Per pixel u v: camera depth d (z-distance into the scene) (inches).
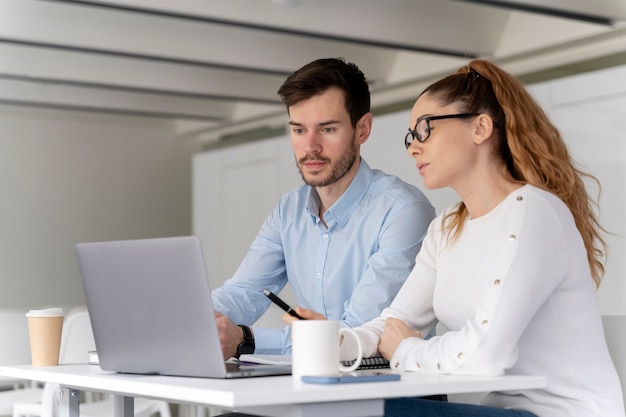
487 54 205.6
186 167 327.0
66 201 304.8
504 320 71.7
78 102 272.8
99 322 78.4
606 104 171.3
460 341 72.5
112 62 238.2
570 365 77.4
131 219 315.9
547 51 200.5
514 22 201.6
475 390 66.7
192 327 71.1
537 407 76.9
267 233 112.1
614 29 182.9
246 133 300.8
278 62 219.3
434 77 224.2
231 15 175.9
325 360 66.9
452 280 81.7
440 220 86.8
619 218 167.6
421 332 86.6
